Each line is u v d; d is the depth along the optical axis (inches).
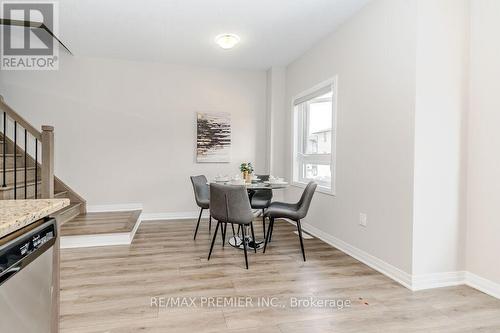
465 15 91.0
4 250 32.5
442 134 90.0
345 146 122.1
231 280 92.9
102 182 173.6
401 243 92.8
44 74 165.3
